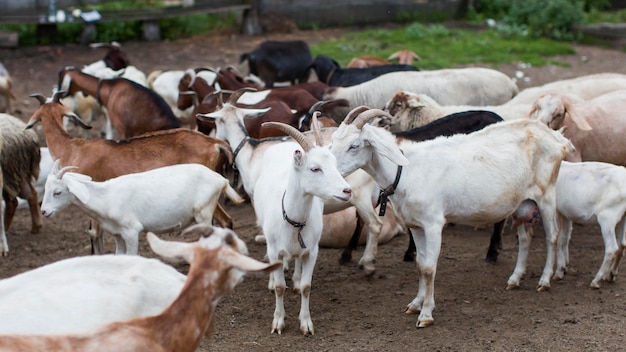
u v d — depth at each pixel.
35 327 4.39
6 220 9.40
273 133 9.95
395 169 6.88
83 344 3.95
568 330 6.63
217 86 12.55
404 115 10.16
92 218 7.74
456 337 6.55
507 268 8.24
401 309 7.21
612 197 7.47
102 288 4.64
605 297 7.38
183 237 9.22
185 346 4.08
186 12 21.45
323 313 7.15
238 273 4.09
